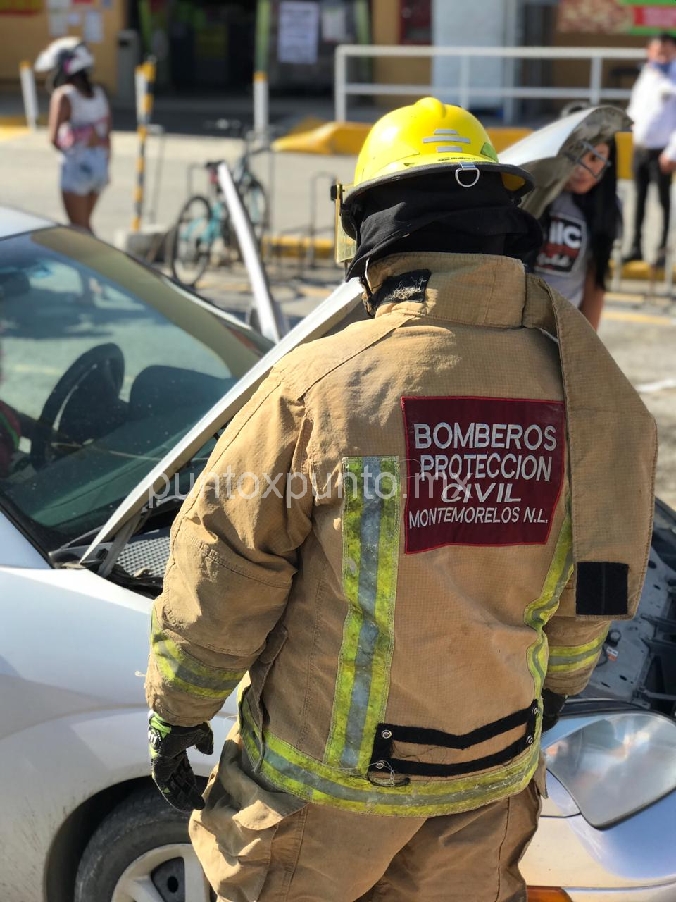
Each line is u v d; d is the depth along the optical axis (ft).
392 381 5.37
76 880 7.93
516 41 50.62
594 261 14.34
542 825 6.97
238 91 62.54
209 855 6.30
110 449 9.37
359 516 5.32
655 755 7.49
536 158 11.89
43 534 8.27
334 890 5.93
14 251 11.42
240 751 6.37
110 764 7.47
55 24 58.85
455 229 5.50
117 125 51.70
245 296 27.86
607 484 5.67
